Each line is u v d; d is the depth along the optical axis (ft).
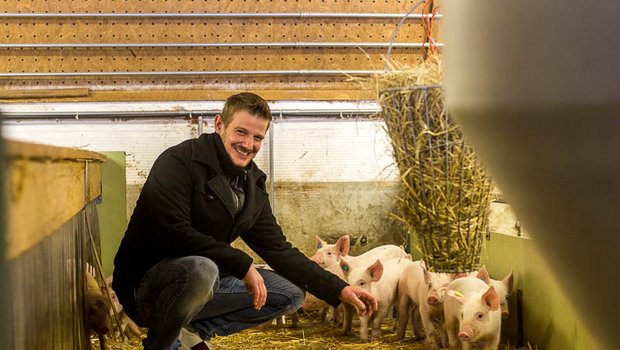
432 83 8.74
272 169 19.29
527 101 2.49
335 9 19.61
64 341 9.02
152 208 10.14
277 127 19.42
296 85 19.75
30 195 4.82
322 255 17.02
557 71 2.34
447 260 8.80
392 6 19.69
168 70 19.40
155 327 10.09
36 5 18.94
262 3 19.47
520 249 14.49
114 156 17.13
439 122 8.55
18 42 18.94
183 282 9.82
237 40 19.48
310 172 19.51
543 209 2.69
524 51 2.48
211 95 19.15
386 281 15.61
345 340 15.74
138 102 18.99
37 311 6.73
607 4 2.15
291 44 19.48
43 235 5.65
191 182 10.32
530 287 14.10
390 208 19.63
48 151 5.54
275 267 11.37
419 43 19.66
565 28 2.30
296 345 15.20
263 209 11.49
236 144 10.41
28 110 18.75
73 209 8.83
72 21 19.07
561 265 2.78
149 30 19.27
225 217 10.55
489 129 2.77
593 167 2.29
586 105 2.23
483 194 8.61
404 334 15.90
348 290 11.16
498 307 12.45
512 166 2.75
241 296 11.14
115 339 13.78
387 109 8.86
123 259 10.70
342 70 19.75
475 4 2.76
